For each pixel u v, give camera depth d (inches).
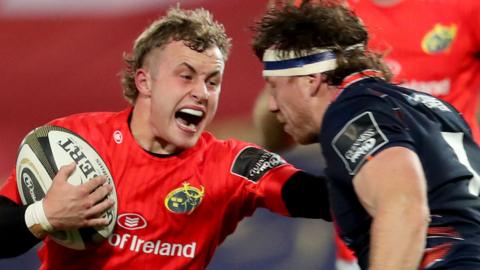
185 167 408.5
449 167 325.7
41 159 390.3
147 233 403.2
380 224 293.0
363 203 309.1
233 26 790.5
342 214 331.6
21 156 397.4
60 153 390.9
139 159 403.2
